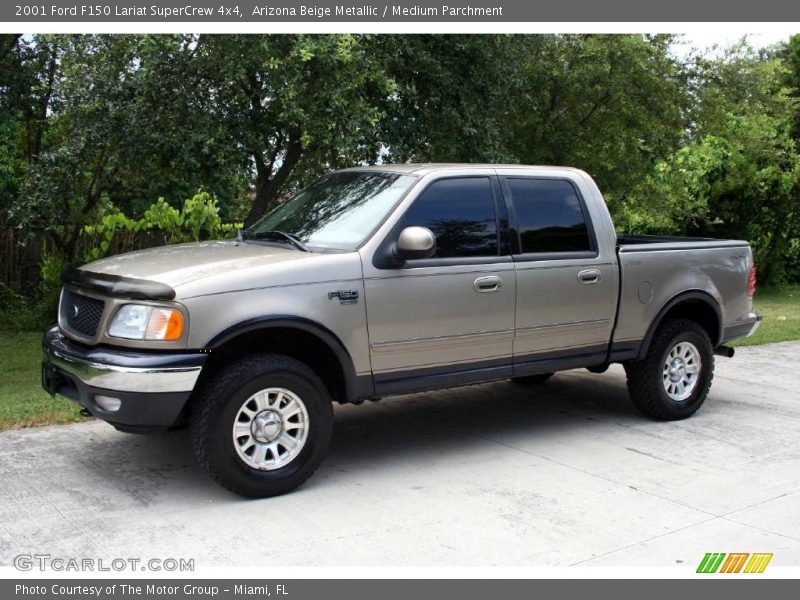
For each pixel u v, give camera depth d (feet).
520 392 26.03
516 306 19.15
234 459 15.79
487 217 19.04
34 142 43.98
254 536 14.58
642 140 43.19
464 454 19.57
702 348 22.86
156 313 15.25
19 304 39.19
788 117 58.75
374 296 17.13
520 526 15.21
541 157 42.52
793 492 17.25
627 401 25.04
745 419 23.07
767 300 52.54
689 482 17.76
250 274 15.98
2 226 39.60
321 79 29.04
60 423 21.07
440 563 13.66
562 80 40.63
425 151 34.81
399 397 25.16
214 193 34.94
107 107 30.53
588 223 20.66
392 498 16.56
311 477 17.79
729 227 55.93
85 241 39.99
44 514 15.37
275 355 16.31
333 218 18.61
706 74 44.37
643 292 21.38
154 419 15.20
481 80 33.96
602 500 16.61
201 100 30.73
